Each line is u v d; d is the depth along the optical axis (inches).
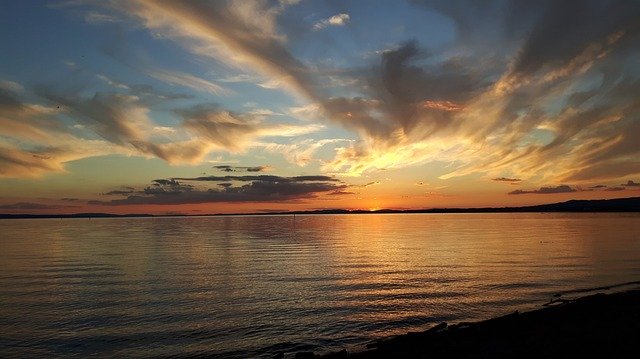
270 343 823.7
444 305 1107.3
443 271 1686.8
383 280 1482.5
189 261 2092.8
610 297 1064.8
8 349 800.3
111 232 5487.2
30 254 2484.0
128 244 3277.6
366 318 989.2
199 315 1021.8
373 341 824.9
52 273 1702.8
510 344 708.7
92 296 1238.9
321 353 758.5
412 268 1786.4
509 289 1305.4
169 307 1100.5
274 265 1924.2
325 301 1157.1
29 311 1066.7
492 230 5044.3
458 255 2290.8
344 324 945.5
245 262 2044.8
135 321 975.0
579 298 1093.8
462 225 7042.3
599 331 754.2
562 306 1001.5
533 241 3193.9
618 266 1775.3
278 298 1198.9
